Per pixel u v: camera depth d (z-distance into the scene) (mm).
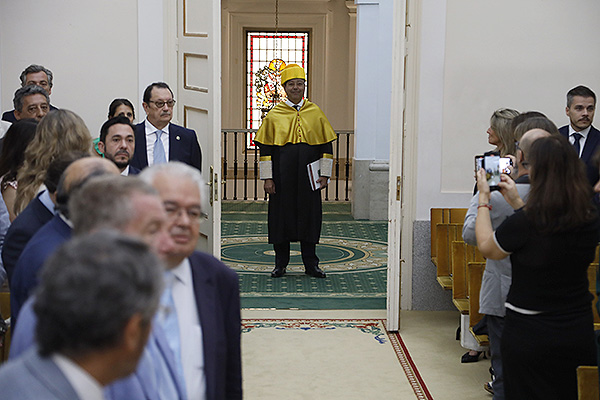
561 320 3133
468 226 3871
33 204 2834
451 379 5035
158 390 2018
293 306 6750
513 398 3285
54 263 1307
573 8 6668
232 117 15555
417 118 6676
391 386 4906
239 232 10383
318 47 15273
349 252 9094
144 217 1750
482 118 6711
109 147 4098
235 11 15141
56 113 3539
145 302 1328
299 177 7652
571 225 3043
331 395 4742
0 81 6672
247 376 5055
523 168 3736
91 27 6668
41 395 1270
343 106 15398
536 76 6715
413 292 6766
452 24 6629
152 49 6684
